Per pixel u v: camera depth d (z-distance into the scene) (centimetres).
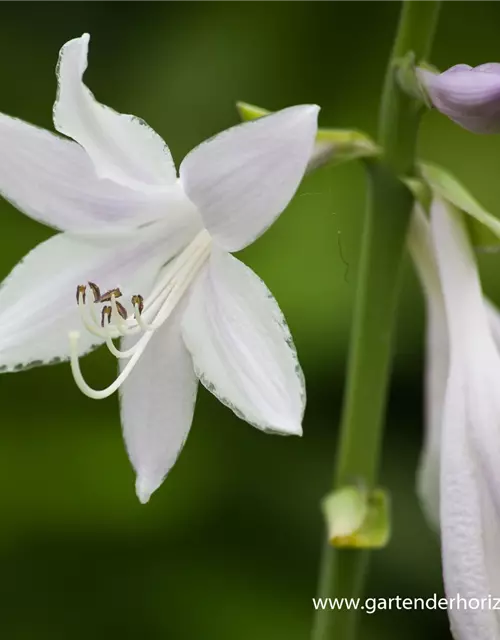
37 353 30
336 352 39
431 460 33
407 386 39
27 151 30
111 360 39
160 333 30
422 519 39
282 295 39
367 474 31
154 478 30
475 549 29
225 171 28
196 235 31
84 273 30
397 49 30
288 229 39
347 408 31
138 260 31
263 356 29
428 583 39
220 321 29
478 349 30
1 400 39
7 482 39
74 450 39
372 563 39
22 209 30
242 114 31
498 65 29
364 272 31
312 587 39
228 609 39
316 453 39
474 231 30
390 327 31
